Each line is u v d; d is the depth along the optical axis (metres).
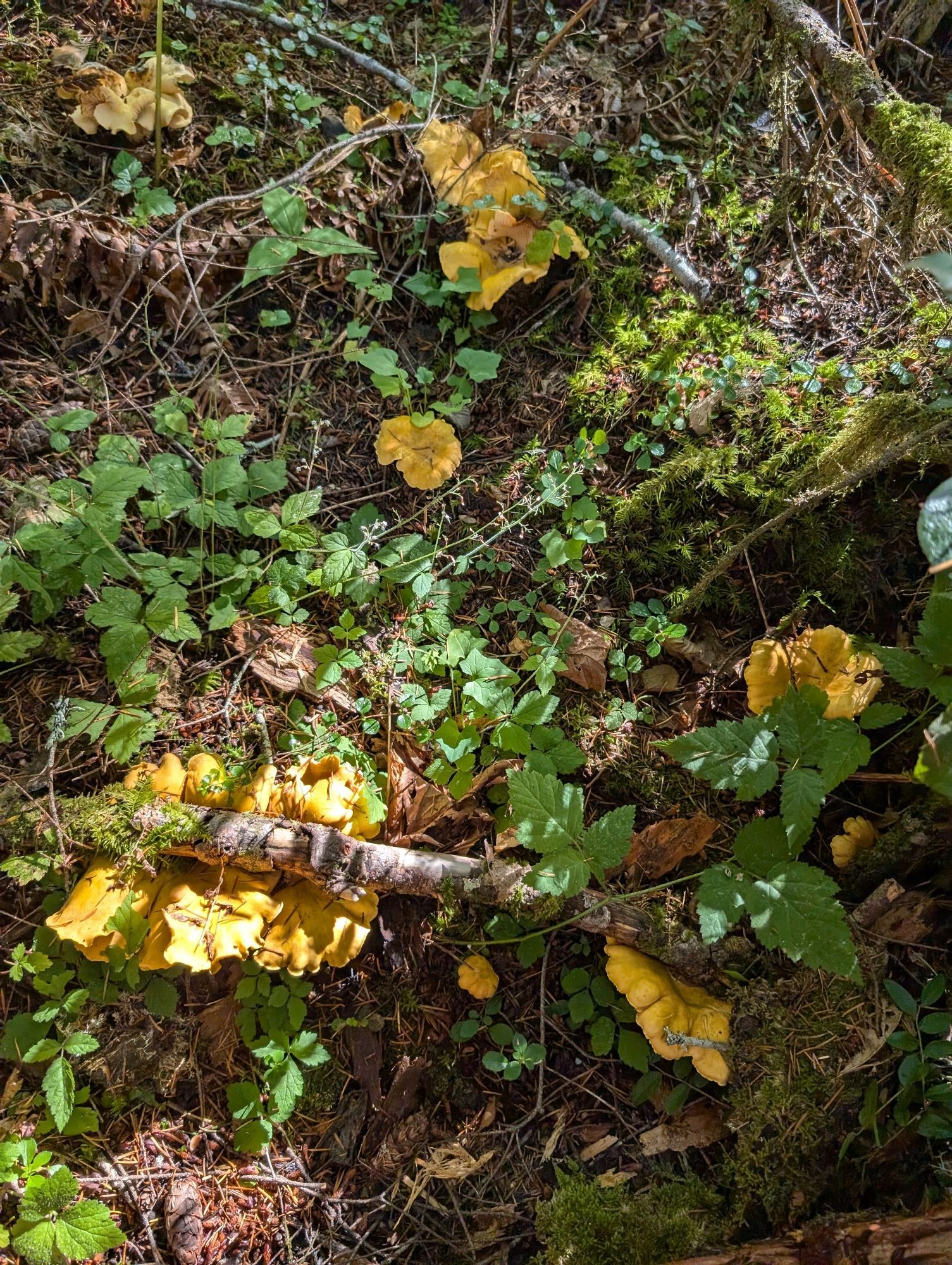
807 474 0.84
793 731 0.71
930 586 0.83
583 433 0.85
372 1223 0.70
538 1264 0.68
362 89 1.05
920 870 0.75
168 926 0.67
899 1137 0.67
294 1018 0.72
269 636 0.81
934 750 0.57
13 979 0.68
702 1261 0.65
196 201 0.93
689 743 0.71
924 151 0.74
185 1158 0.71
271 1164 0.71
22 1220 0.65
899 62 1.11
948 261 0.58
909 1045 0.68
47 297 0.86
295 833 0.71
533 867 0.69
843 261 0.98
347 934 0.72
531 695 0.77
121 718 0.72
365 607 0.84
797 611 0.81
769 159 1.06
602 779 0.81
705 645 0.84
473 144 0.96
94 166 0.92
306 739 0.78
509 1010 0.75
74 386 0.86
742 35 0.95
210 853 0.70
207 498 0.81
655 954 0.74
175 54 0.99
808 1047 0.70
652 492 0.86
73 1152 0.69
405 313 0.96
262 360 0.92
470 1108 0.73
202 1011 0.73
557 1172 0.70
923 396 0.84
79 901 0.68
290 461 0.88
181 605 0.76
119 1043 0.71
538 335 0.95
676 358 0.91
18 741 0.75
